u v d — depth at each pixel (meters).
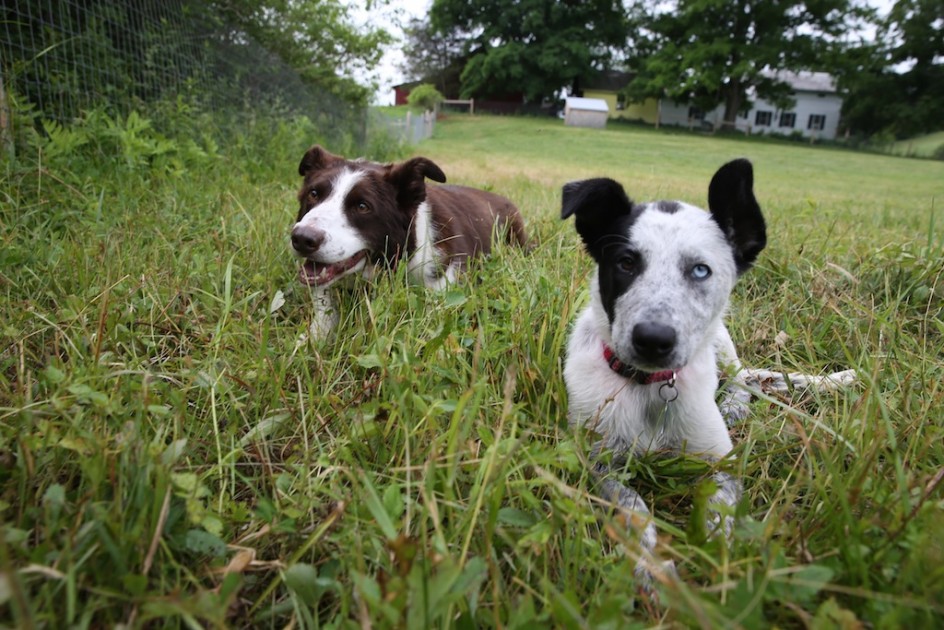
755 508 0.42
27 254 0.66
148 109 1.31
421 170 0.81
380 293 0.66
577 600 0.28
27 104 0.99
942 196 2.73
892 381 0.54
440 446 0.38
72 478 0.36
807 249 0.95
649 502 0.45
